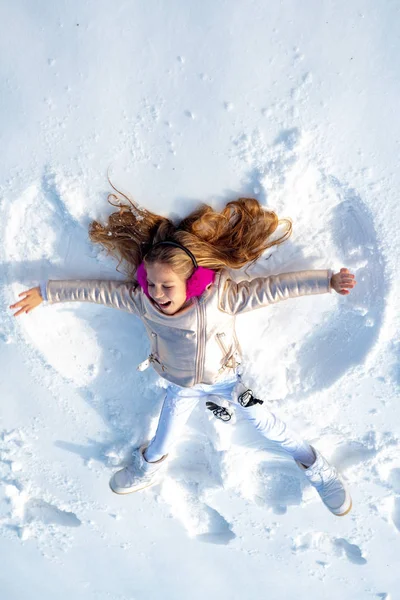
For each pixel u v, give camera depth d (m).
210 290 1.83
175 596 2.71
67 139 1.94
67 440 2.42
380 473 2.29
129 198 1.99
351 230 2.03
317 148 1.88
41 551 2.68
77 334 2.28
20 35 1.86
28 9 1.83
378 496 2.34
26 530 2.61
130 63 1.84
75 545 2.64
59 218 2.07
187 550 2.59
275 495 2.43
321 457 2.19
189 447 2.43
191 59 1.82
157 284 1.75
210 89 1.84
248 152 1.88
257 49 1.79
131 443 2.38
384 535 2.41
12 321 2.16
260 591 2.64
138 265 2.07
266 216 1.94
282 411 2.27
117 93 1.87
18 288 2.15
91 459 2.44
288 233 2.01
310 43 1.78
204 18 1.78
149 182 1.96
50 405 2.35
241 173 1.91
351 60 1.79
